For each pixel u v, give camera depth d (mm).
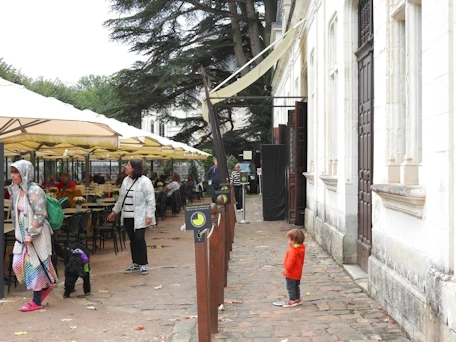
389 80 6371
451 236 4512
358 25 9289
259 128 37375
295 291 6996
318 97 12766
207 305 4957
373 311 6562
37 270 6992
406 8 5809
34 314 6902
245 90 36531
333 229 10375
